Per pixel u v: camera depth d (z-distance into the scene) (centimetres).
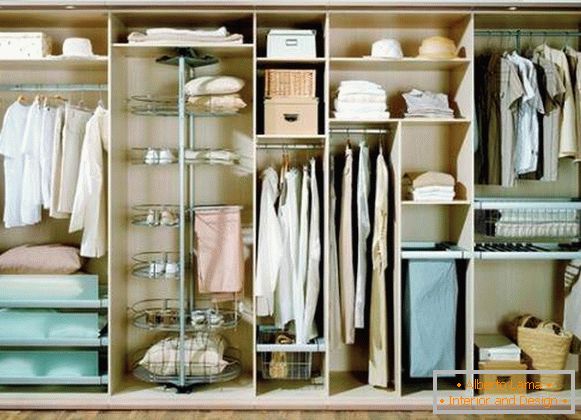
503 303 454
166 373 406
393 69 443
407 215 452
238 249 407
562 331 421
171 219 404
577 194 454
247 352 452
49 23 426
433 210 452
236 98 409
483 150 421
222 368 407
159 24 429
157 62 413
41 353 407
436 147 449
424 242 450
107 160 416
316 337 416
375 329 405
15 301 401
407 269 409
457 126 430
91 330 405
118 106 416
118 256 419
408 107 409
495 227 414
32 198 407
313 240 399
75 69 442
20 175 412
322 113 435
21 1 382
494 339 433
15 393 404
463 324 423
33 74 443
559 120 409
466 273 412
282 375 416
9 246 449
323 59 398
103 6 390
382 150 433
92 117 402
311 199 405
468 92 405
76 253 414
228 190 448
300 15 404
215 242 408
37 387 418
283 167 413
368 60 402
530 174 421
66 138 401
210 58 410
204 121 448
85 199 398
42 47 405
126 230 441
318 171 438
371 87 405
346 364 452
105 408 395
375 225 401
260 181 434
